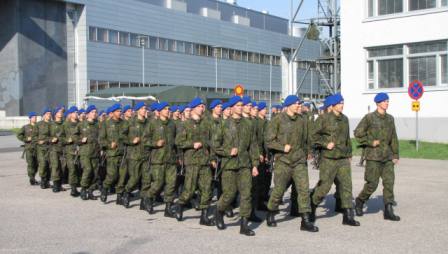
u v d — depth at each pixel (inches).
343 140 395.9
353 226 389.7
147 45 2484.0
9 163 937.5
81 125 538.3
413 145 992.9
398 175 692.7
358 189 572.4
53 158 583.5
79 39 2252.7
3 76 2190.0
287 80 3238.2
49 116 608.7
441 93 1013.8
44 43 2214.6
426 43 1035.9
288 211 459.2
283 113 381.4
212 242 343.0
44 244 339.6
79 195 561.3
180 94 1118.4
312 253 311.6
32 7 2183.8
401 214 433.4
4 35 2178.9
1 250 325.7
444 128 1011.9
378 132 409.7
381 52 1090.7
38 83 2206.0
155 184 449.1
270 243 338.6
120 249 325.7
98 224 404.5
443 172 723.4
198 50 2741.1
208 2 2893.7
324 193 399.9
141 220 422.9
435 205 473.1
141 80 2452.0
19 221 414.3
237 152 374.0
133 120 486.9
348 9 1117.7
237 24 2960.1
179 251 319.0
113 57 2337.6
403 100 1057.5
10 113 2183.8
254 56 3070.9
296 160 378.3
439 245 328.5
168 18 2576.3
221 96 1154.0
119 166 506.0
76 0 2218.3
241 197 371.2
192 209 480.4
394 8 1070.4
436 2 1021.2
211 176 406.0
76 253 317.4
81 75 2250.2
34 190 600.4
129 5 2396.7
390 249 319.3
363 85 1105.4
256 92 3083.2
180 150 447.8
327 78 1849.2
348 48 1120.8
